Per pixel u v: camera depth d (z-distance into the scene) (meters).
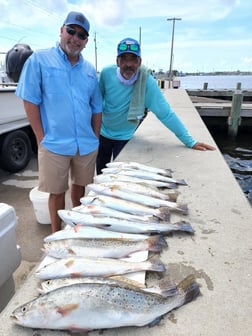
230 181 3.03
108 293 1.34
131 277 1.56
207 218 2.29
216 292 1.53
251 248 1.91
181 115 7.64
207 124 12.02
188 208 2.45
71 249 1.75
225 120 11.74
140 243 1.83
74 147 2.78
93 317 1.29
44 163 2.75
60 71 2.57
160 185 2.83
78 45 2.53
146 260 1.69
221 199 2.62
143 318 1.32
